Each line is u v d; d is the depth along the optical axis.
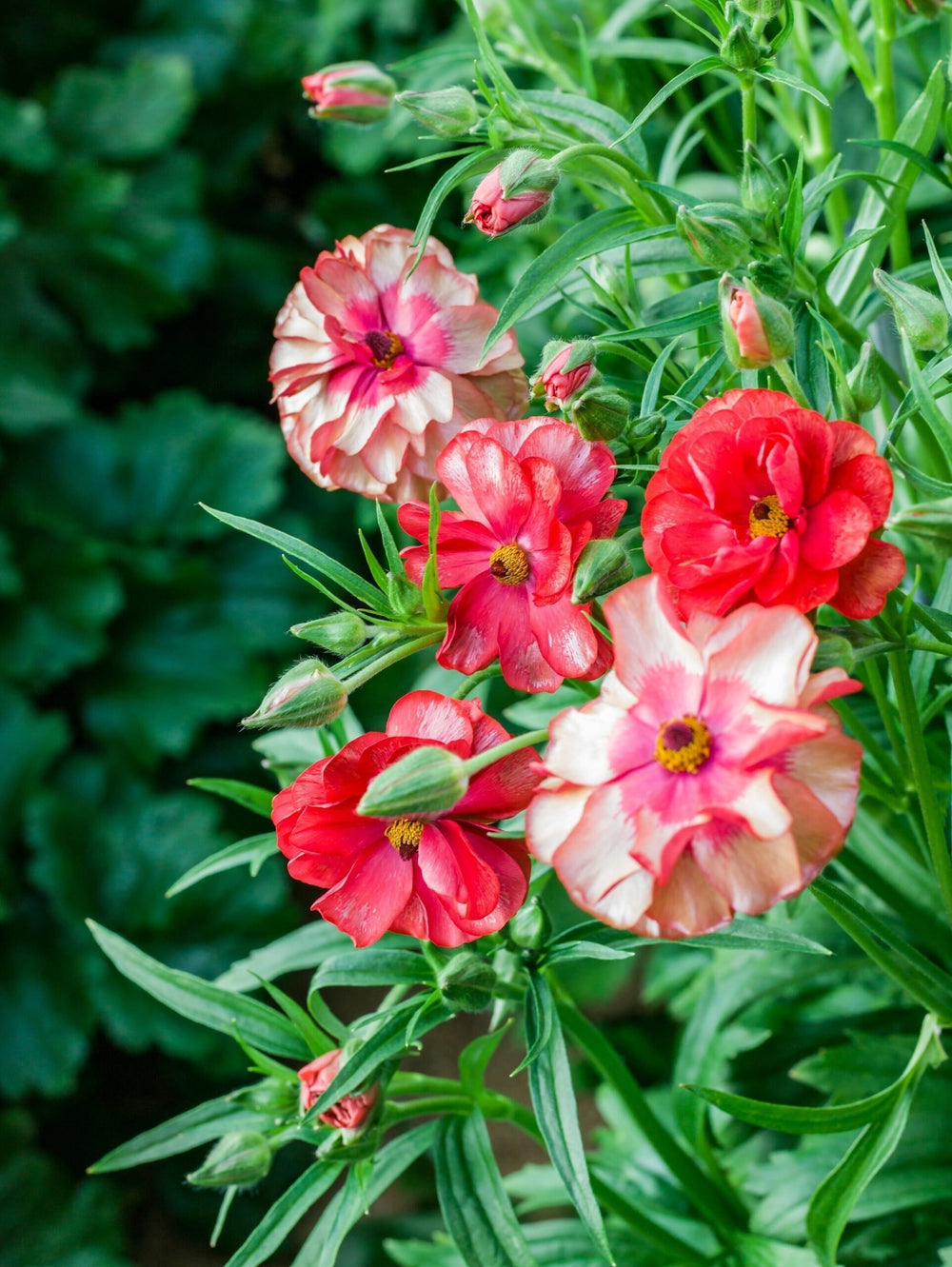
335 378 0.58
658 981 0.90
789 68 0.68
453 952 0.55
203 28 1.59
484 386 0.57
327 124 1.22
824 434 0.49
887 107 0.61
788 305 0.54
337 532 1.49
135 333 1.48
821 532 0.49
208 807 1.34
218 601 1.44
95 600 1.37
